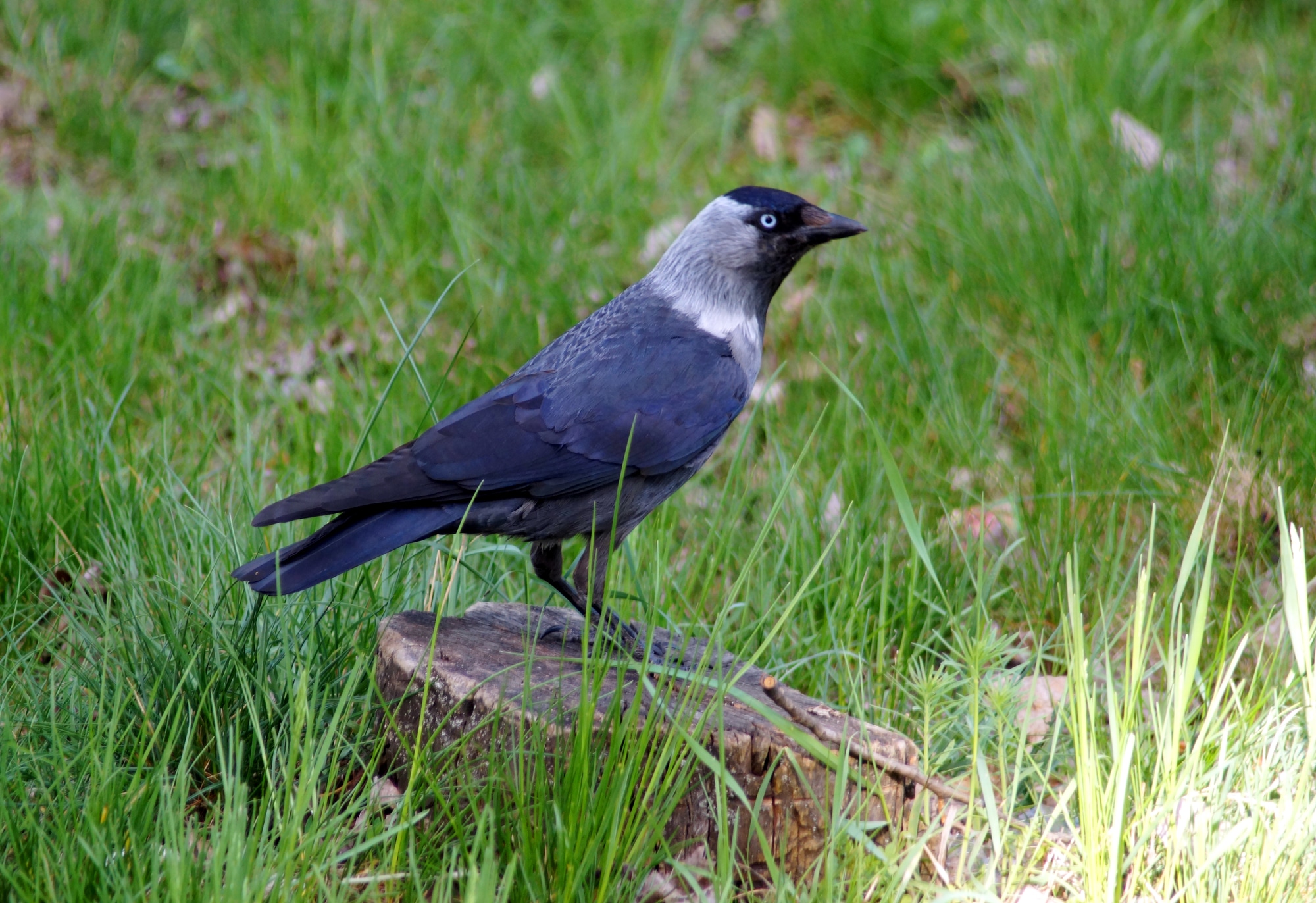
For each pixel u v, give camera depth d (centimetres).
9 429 874
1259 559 857
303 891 493
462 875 517
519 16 1717
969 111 1544
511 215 1325
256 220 1323
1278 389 977
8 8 1566
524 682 559
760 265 778
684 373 728
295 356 1134
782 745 570
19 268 1184
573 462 692
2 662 686
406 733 624
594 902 505
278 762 602
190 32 1602
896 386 1051
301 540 671
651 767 557
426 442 672
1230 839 518
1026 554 866
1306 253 1131
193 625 675
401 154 1382
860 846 540
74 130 1466
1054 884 569
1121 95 1425
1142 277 1114
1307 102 1387
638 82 1596
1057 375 1038
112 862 490
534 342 1141
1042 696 762
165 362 1076
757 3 1775
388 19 1653
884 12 1609
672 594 804
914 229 1277
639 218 1358
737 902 559
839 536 853
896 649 789
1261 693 619
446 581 746
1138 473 925
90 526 813
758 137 1546
